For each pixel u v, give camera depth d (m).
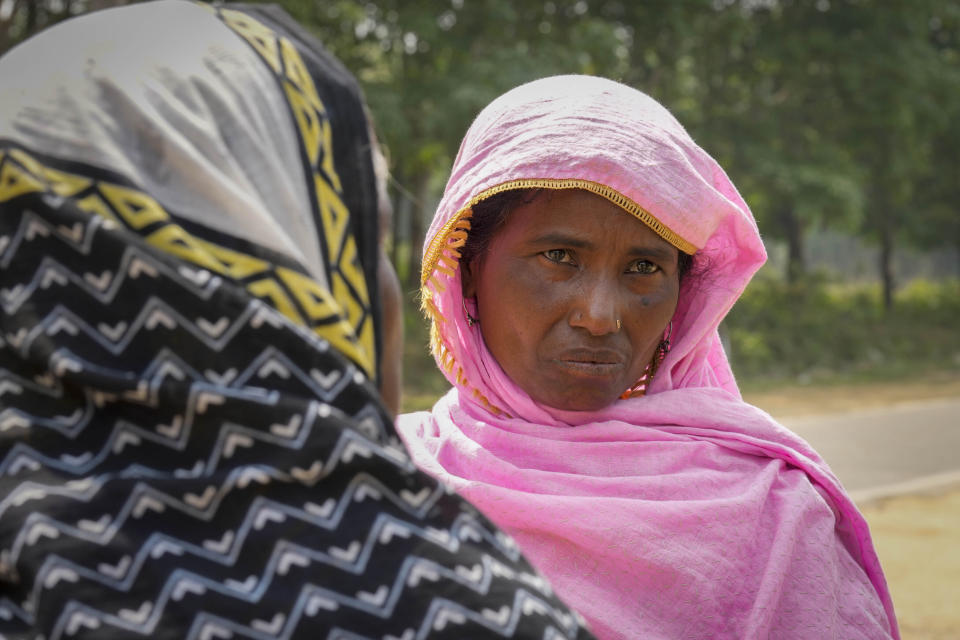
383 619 0.66
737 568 1.41
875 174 21.91
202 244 0.70
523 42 16.12
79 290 0.67
